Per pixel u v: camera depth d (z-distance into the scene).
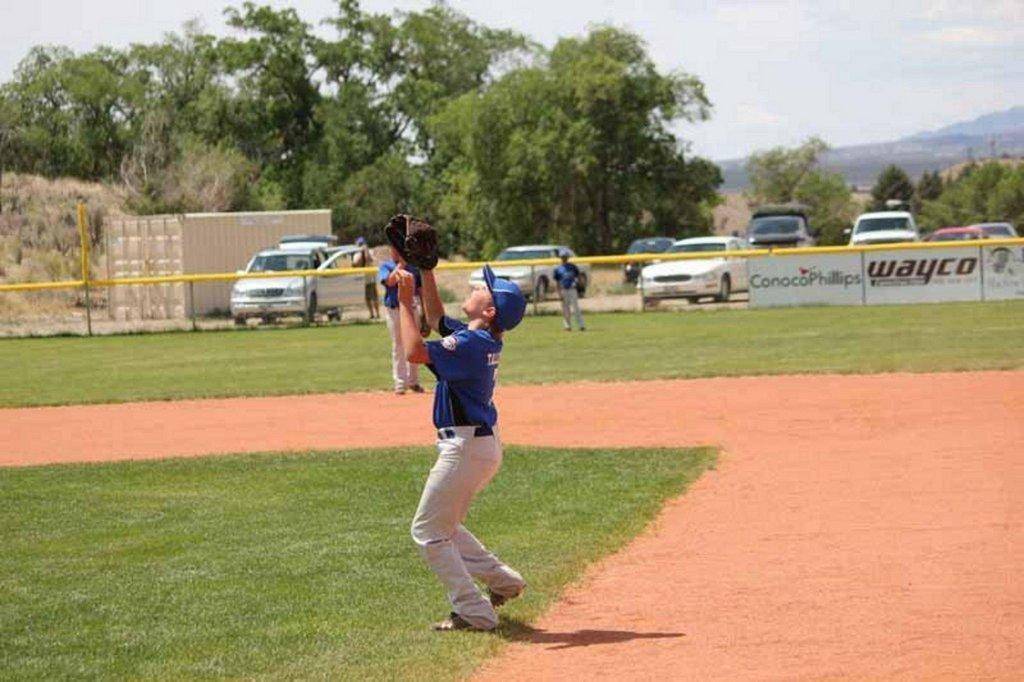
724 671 10.05
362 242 57.59
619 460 20.11
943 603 11.67
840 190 150.75
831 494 16.92
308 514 17.11
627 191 102.88
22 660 11.10
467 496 11.40
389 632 11.59
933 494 16.55
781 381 28.69
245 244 65.12
